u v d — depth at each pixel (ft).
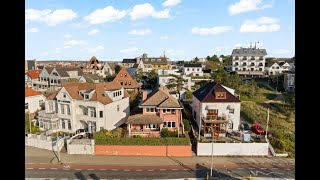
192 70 283.18
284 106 165.89
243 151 97.60
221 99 116.16
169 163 91.50
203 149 98.22
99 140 98.89
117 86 132.77
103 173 83.41
